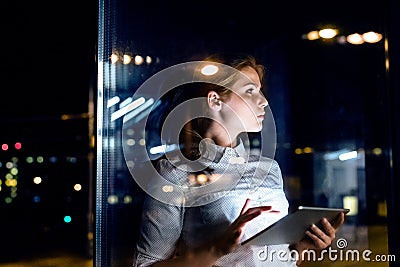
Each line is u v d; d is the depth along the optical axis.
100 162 2.03
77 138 6.15
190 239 1.71
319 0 1.98
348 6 1.92
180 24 2.07
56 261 5.37
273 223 1.63
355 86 1.92
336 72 1.97
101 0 2.11
